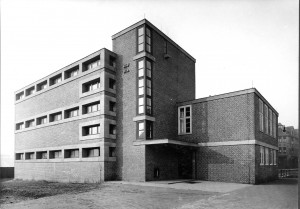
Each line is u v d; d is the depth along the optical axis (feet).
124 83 80.74
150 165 71.61
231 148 72.18
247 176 68.18
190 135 81.82
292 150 196.34
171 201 39.32
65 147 89.86
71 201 40.45
